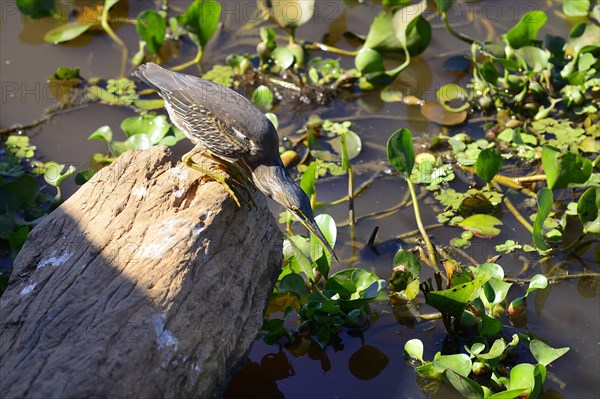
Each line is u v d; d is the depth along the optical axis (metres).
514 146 7.39
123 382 3.84
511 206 6.82
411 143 6.43
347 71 8.36
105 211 4.77
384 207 6.86
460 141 7.41
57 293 4.25
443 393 5.26
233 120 5.36
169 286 4.27
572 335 5.64
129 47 8.78
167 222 4.64
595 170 7.00
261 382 5.42
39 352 3.88
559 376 5.32
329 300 5.42
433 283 6.10
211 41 8.93
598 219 6.17
